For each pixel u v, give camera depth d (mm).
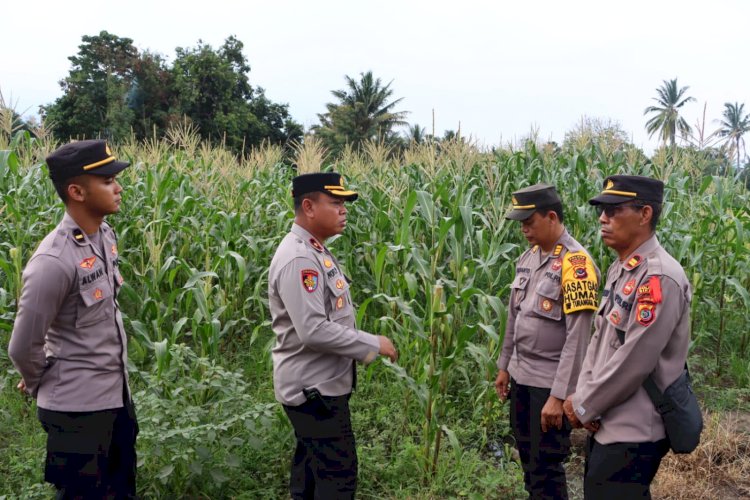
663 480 3896
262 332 6359
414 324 3975
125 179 7812
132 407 3055
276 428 4105
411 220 6023
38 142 6945
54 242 2631
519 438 3439
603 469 2537
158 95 36188
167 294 6199
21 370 2621
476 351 3969
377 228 6383
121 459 2984
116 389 2838
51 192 6676
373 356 2883
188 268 5137
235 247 6176
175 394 3709
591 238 6352
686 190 7273
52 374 2691
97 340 2758
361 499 3773
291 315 2852
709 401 5172
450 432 3779
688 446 2438
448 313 3711
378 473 3971
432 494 3770
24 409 4629
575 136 8273
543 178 7188
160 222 5949
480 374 4820
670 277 2402
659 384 2463
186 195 7129
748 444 4379
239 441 3633
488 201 6496
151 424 3439
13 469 3703
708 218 6062
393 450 4250
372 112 44406
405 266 4992
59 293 2588
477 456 4156
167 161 7805
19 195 6121
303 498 3318
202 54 37250
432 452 4156
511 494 3830
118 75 35719
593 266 3080
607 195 2562
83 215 2738
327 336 2809
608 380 2467
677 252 5961
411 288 4055
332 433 2998
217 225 6684
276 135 41219
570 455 4352
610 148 7762
